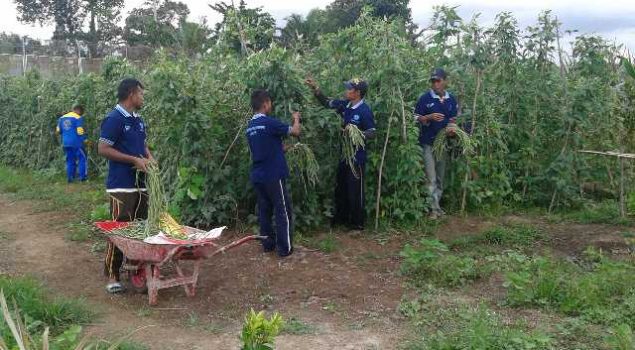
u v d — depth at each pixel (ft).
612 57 33.14
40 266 23.29
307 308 18.93
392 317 18.16
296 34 34.37
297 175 25.68
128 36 128.88
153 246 18.34
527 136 31.96
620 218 28.68
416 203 27.53
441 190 29.50
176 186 26.71
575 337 16.24
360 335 16.88
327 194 27.55
